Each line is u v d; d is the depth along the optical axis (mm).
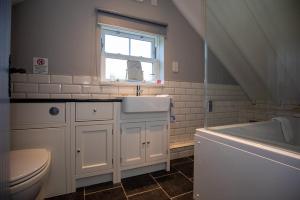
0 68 571
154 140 1825
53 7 1728
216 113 1676
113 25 1963
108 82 1981
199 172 1296
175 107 2393
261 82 1803
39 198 1276
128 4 2059
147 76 2312
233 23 1991
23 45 1624
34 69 1662
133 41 2234
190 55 2506
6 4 644
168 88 2342
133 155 1716
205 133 1256
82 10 1844
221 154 1124
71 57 1804
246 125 1409
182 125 2451
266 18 1756
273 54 1776
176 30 2391
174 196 1461
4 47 630
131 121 1694
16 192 816
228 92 1975
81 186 1561
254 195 925
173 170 1925
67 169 1446
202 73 2600
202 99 2596
